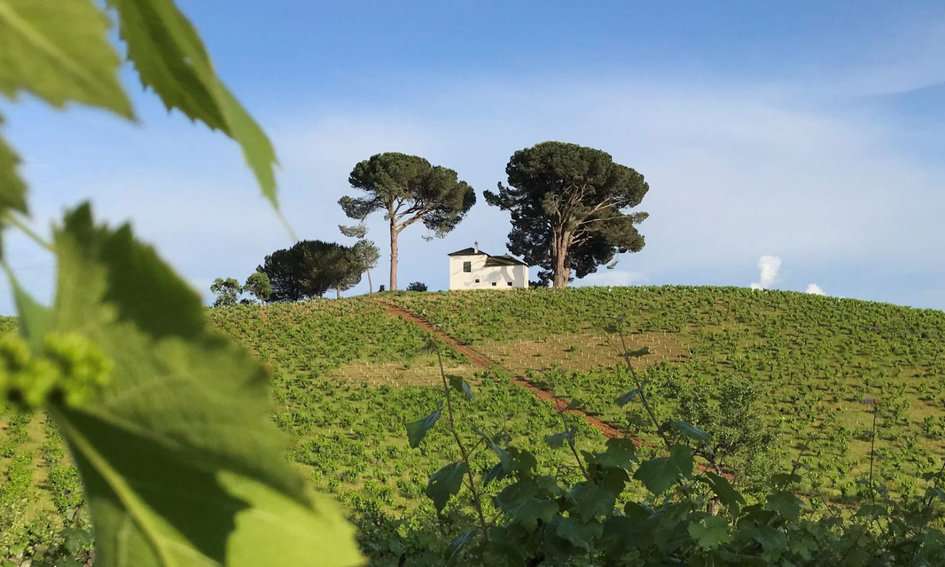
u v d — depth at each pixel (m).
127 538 0.46
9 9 0.35
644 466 2.74
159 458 0.42
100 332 0.38
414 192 74.62
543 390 43.16
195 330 0.38
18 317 0.38
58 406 0.38
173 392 0.39
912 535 3.71
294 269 78.19
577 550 3.12
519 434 34.62
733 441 21.39
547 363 48.38
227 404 0.39
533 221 75.19
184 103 0.50
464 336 54.25
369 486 26.02
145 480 0.44
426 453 32.09
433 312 60.22
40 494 21.50
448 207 75.81
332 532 0.45
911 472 29.86
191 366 0.39
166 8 0.46
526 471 3.08
